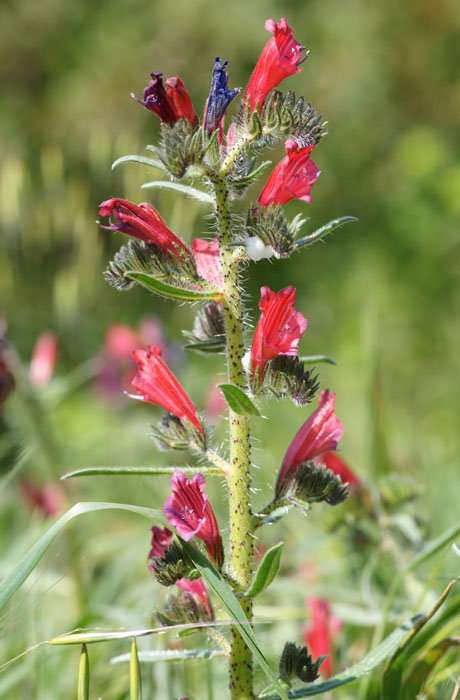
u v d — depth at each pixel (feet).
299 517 2.69
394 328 6.96
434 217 7.86
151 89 1.86
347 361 6.42
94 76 8.75
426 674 1.94
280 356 1.88
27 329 4.90
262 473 3.29
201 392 3.32
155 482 2.88
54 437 2.60
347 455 3.42
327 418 1.89
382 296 7.51
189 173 1.87
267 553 1.82
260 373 1.87
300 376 1.88
